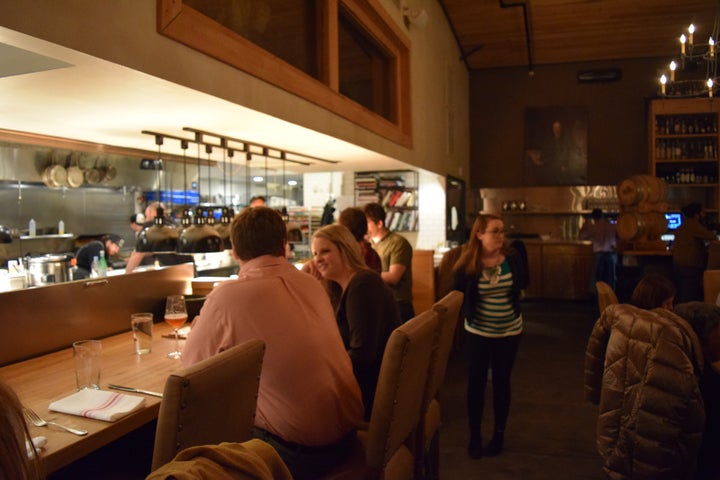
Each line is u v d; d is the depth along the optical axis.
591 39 9.14
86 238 6.71
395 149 5.33
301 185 8.19
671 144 9.21
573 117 10.21
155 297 3.25
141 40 2.06
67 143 3.52
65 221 6.67
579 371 5.24
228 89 2.57
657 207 6.99
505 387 3.47
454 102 8.84
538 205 10.33
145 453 2.33
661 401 2.33
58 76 2.10
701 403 2.31
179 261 5.09
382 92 5.79
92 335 2.81
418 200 7.73
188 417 1.44
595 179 10.16
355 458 2.09
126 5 1.99
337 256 2.50
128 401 1.85
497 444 3.46
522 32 8.89
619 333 2.51
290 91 3.15
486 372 3.47
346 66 4.78
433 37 7.29
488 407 4.28
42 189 6.38
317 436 1.93
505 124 10.53
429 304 5.51
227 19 2.87
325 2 4.01
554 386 4.79
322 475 1.97
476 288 3.42
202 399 1.47
